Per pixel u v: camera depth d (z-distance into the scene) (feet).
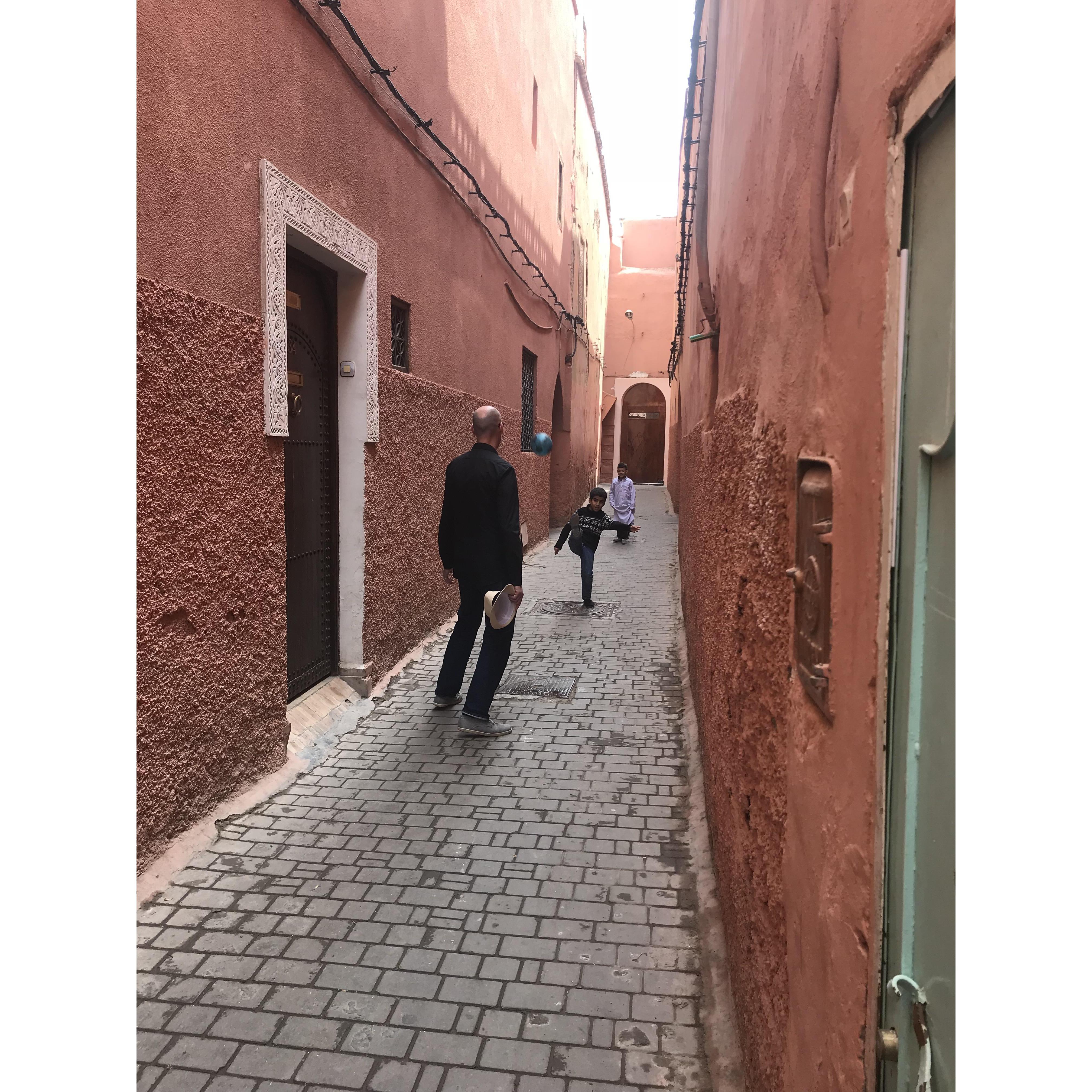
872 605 3.39
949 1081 2.50
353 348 17.44
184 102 10.80
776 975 5.62
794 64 5.86
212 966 9.14
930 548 2.82
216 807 12.25
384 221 18.43
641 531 55.83
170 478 10.66
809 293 4.99
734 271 10.30
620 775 14.60
